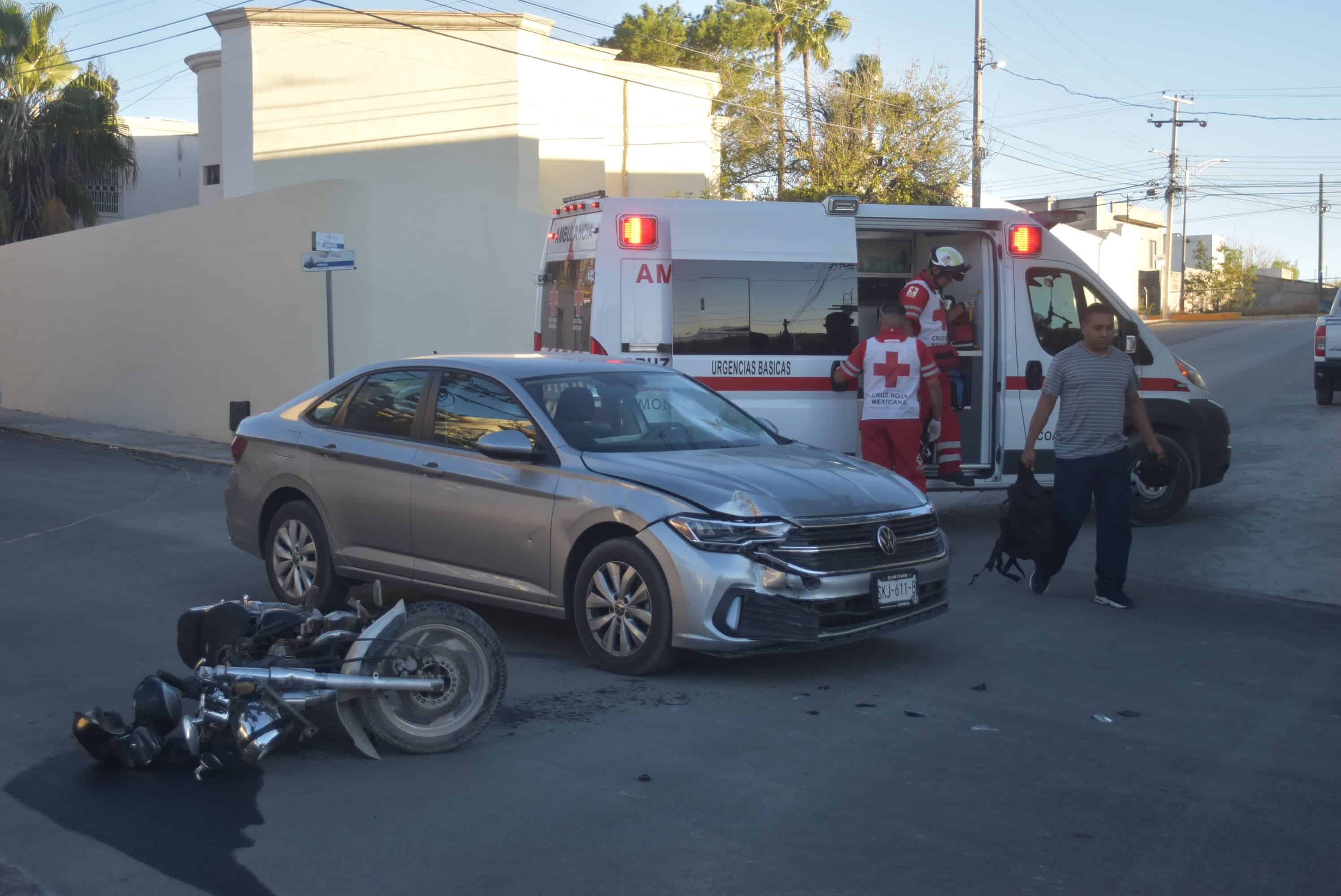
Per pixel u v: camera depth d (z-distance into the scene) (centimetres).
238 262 1855
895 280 1170
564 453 666
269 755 527
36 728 564
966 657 689
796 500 618
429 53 2708
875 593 626
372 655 512
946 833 441
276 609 572
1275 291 7519
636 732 553
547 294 1086
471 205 1806
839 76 3638
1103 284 1090
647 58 5016
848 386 1004
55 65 2903
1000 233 1070
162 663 675
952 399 1076
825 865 413
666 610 614
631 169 3234
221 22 2684
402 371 763
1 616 788
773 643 599
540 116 2797
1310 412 1864
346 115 2703
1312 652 703
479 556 690
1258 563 941
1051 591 870
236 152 2716
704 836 438
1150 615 796
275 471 795
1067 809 466
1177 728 564
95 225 3011
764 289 1012
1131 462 818
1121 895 394
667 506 616
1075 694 617
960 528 1140
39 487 1420
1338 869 414
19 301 2400
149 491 1400
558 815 457
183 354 1983
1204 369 2653
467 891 395
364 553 746
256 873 410
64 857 423
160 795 482
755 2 4822
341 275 1702
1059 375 823
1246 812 464
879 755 524
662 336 990
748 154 3622
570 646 708
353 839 437
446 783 492
